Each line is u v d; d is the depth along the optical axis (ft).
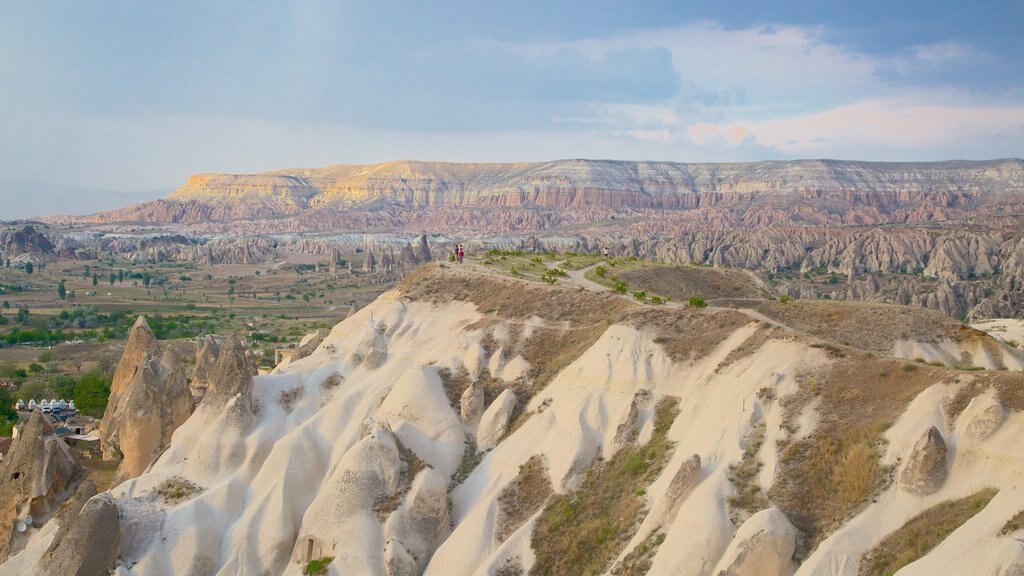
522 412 239.09
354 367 275.80
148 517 213.87
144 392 263.29
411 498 211.61
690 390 212.02
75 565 197.36
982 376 167.43
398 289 318.86
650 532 178.70
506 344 265.95
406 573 198.80
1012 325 314.76
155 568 204.44
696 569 163.84
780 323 240.73
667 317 237.25
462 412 243.40
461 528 205.16
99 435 314.55
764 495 171.22
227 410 243.40
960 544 140.26
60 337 649.61
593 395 223.30
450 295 306.35
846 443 173.37
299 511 223.10
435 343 280.92
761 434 186.80
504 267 361.92
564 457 211.41
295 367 277.03
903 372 182.70
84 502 216.54
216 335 641.40
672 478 180.96
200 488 231.09
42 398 449.48
